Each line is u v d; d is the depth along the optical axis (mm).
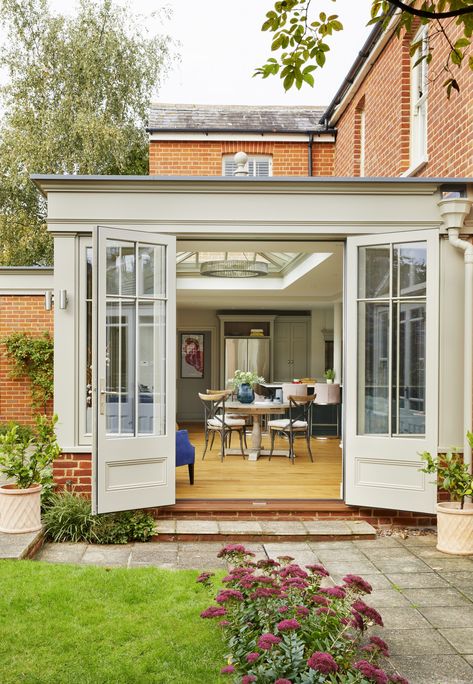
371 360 7152
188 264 12328
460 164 7586
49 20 18109
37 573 5270
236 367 17219
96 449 6523
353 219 7078
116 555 6062
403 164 9461
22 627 4316
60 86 18562
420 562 5934
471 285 6879
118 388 6801
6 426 12117
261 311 17500
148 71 18719
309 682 3014
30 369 12898
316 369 17391
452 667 3908
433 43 8531
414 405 7012
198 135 13922
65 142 17734
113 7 18688
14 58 18219
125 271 6836
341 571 5664
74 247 7012
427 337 6906
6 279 12844
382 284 7121
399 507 6930
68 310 7031
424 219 7051
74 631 4266
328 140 14031
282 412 10344
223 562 5848
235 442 12734
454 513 6168
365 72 11273
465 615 4699
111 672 3723
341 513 7164
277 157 14094
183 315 17859
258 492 7898
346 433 7156
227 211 7039
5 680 3633
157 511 7051
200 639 4145
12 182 17156
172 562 5852
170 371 7020
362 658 3818
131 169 19125
